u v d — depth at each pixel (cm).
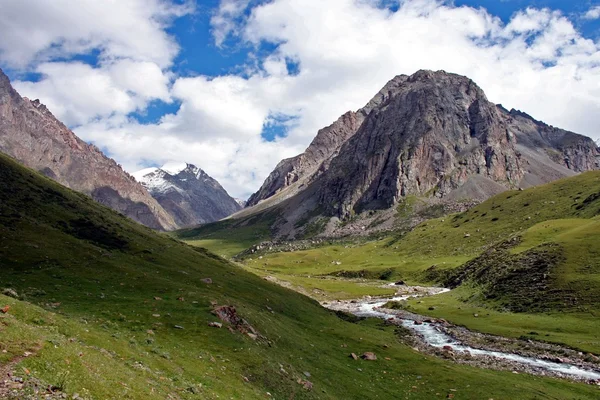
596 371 6625
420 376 5825
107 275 7012
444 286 18662
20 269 6456
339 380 5212
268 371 4462
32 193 11138
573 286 10300
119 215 14050
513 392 5244
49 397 1942
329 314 10294
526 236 15388
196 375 3656
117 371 2786
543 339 8344
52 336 2767
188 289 6869
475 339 8975
